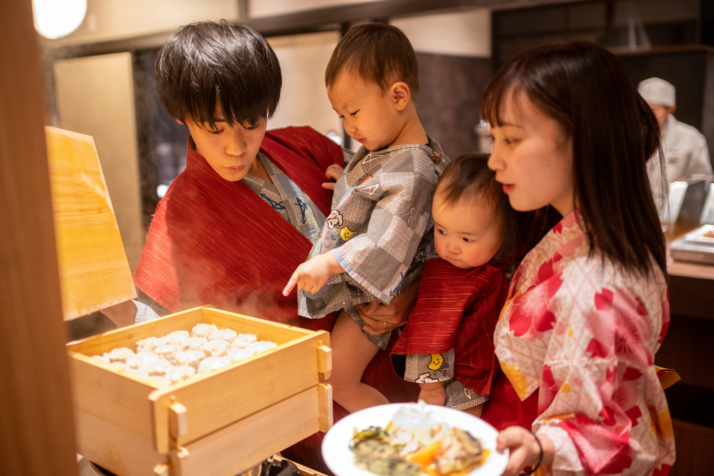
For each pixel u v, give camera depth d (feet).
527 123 2.19
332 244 3.16
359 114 3.15
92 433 2.22
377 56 3.04
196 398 1.98
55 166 2.35
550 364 2.20
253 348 2.44
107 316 2.92
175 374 2.14
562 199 2.40
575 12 12.21
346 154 4.33
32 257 1.50
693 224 6.43
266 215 3.25
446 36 12.23
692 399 5.83
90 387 2.17
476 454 1.96
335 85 3.15
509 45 13.07
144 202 3.51
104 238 2.64
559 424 2.11
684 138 9.40
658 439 2.53
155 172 3.47
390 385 3.49
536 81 2.15
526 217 2.77
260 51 2.91
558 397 2.15
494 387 2.89
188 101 2.74
